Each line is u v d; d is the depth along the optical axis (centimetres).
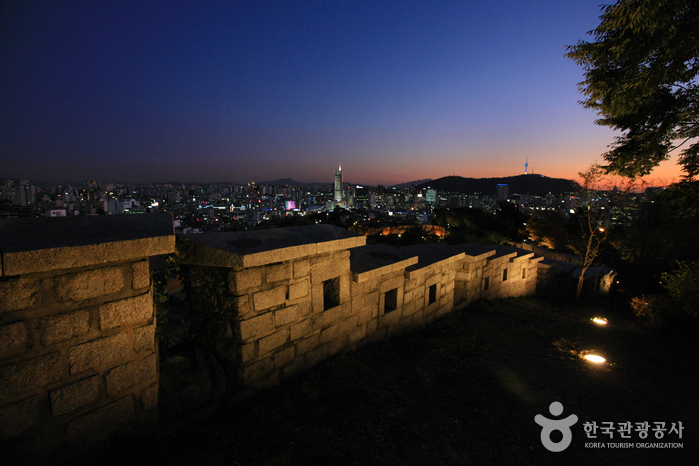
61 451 241
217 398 355
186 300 389
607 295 2075
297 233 467
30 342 222
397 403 432
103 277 253
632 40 681
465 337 722
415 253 773
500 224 4159
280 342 411
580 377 570
